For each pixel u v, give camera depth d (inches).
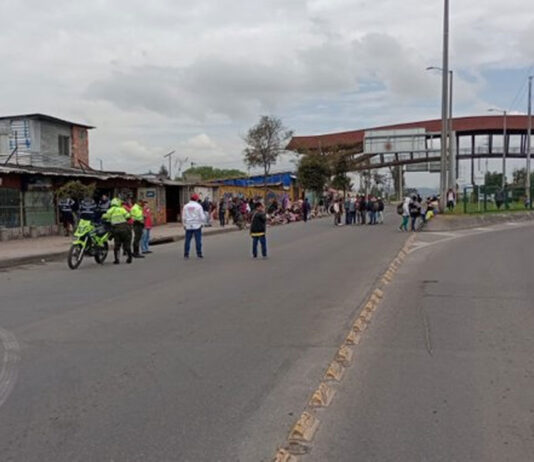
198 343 286.5
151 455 166.2
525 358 261.3
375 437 178.9
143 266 611.5
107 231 641.6
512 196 1861.5
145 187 1440.7
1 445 173.3
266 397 211.8
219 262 634.8
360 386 224.7
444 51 1320.1
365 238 959.0
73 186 975.6
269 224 1491.1
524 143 3348.9
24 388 222.4
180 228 1321.4
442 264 611.5
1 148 1424.7
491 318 343.9
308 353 269.0
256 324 327.0
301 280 492.1
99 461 162.9
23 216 992.2
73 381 229.9
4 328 322.0
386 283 480.1
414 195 1269.7
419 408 202.2
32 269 613.3
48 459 164.2
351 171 3221.0
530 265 597.6
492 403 206.8
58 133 1489.9
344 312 358.9
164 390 219.0
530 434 180.9
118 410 199.6
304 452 168.6
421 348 278.8
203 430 183.0
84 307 381.1
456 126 3297.2
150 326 323.6
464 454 167.5
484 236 1012.5
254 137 2177.7
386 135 2490.2
